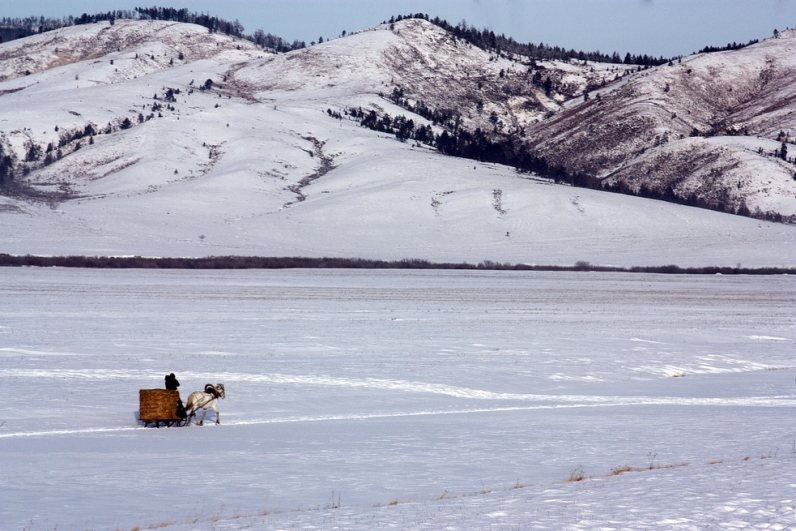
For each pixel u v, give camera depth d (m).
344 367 92.50
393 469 45.34
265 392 75.81
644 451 50.75
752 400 77.44
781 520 32.75
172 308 176.62
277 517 34.28
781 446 52.44
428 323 152.12
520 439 54.84
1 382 77.06
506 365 97.81
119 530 32.50
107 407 67.00
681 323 164.25
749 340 135.12
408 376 87.25
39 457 47.81
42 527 33.06
